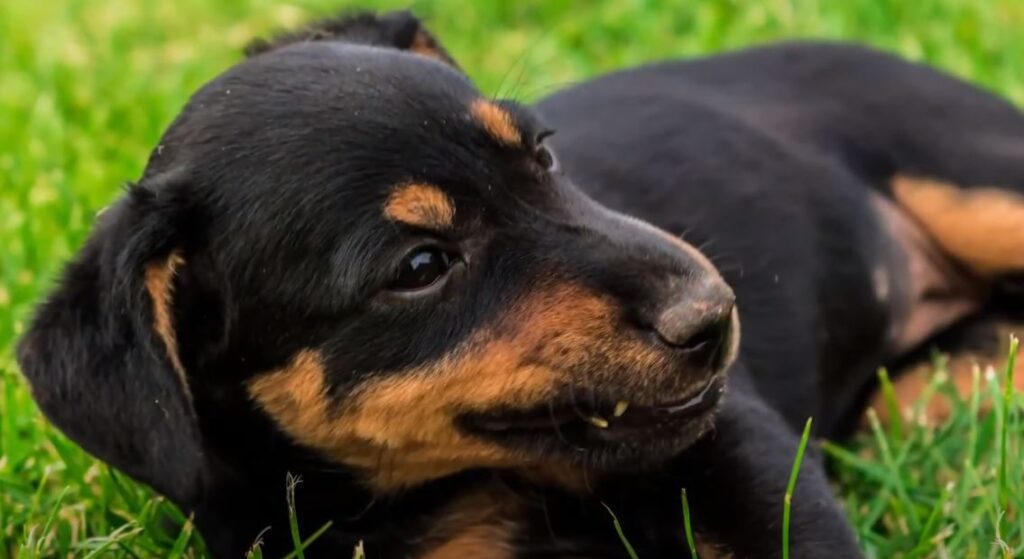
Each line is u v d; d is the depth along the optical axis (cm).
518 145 73
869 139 88
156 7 136
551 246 72
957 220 88
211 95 74
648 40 115
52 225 96
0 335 89
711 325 71
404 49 80
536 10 124
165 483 71
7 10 134
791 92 89
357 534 76
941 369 86
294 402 74
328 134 72
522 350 72
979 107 90
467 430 73
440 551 77
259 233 73
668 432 72
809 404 82
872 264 86
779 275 83
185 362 74
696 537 75
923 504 80
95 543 78
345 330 73
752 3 118
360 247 72
